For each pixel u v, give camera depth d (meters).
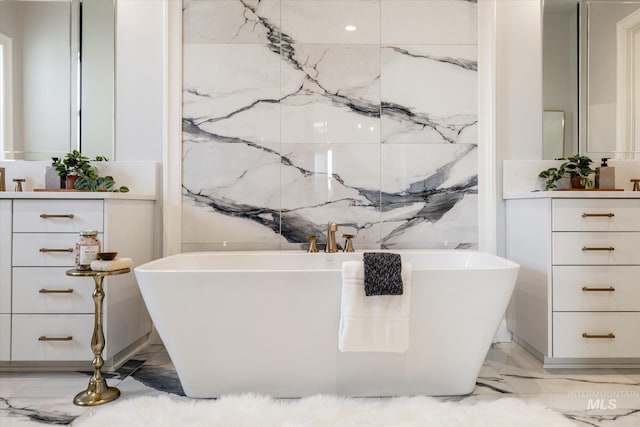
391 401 1.47
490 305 1.46
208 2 2.18
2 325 1.69
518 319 2.05
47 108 2.17
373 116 2.20
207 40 2.18
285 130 2.19
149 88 2.18
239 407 1.39
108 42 2.17
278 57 2.19
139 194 1.97
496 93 2.20
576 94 2.20
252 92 2.19
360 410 1.39
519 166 2.17
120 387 1.62
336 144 2.20
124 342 1.86
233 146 2.19
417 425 1.29
